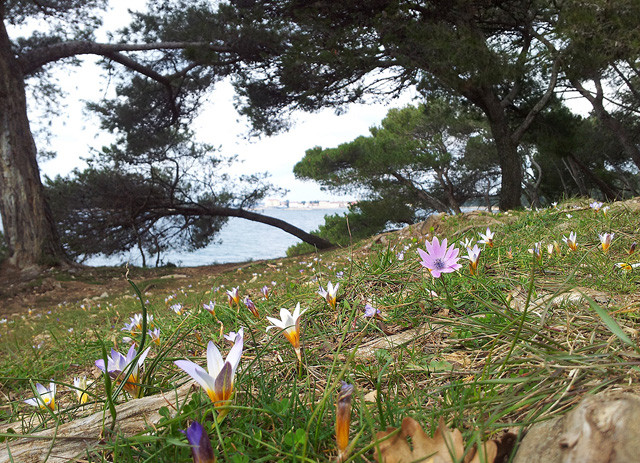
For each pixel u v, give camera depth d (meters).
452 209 29.62
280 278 7.84
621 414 0.87
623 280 2.73
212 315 3.55
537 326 1.97
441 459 0.96
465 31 14.89
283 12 17.50
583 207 6.34
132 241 24.20
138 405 1.72
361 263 4.15
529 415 1.21
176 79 22.05
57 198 22.17
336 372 2.03
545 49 15.71
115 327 5.44
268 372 2.14
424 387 1.76
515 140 18.95
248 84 20.27
